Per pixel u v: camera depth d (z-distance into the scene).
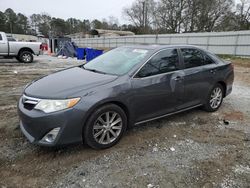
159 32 54.25
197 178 2.76
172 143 3.58
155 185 2.61
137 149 3.37
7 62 14.38
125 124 3.50
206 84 4.63
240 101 5.98
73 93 3.02
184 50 4.35
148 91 3.62
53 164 2.94
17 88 7.00
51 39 24.73
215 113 4.96
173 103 4.07
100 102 3.11
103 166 2.94
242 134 3.98
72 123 2.95
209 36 23.25
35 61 15.48
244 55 20.58
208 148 3.47
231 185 2.65
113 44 37.72
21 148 3.28
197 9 48.12
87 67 4.23
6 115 4.50
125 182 2.65
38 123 2.91
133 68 3.60
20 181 2.62
